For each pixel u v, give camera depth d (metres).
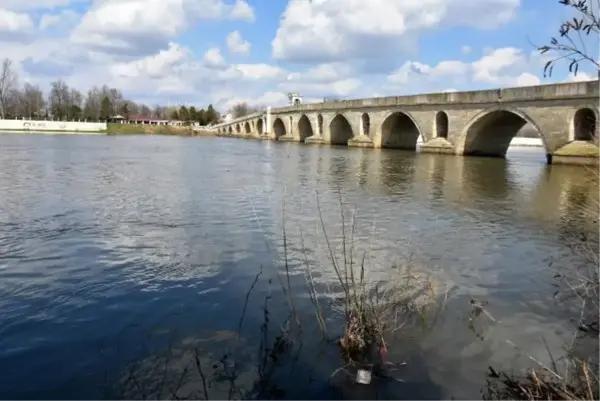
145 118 174.88
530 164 39.25
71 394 5.33
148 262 9.98
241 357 6.18
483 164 38.44
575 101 35.69
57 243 11.25
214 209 15.88
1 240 11.39
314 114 81.69
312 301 8.02
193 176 25.92
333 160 40.44
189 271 9.47
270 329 6.98
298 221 14.29
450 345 6.68
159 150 51.22
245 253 10.77
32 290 8.33
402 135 64.06
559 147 37.19
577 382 5.59
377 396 5.47
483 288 9.02
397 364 6.14
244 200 17.88
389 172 30.33
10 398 5.25
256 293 8.38
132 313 7.46
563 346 6.74
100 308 7.62
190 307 7.72
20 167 28.12
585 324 7.47
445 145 50.00
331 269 9.76
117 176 24.89
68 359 6.05
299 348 6.43
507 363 6.26
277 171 29.92
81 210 15.19
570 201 19.69
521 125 47.38
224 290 8.49
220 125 152.38
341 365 6.05
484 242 12.50
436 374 5.95
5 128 102.50
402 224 14.43
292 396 5.40
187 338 6.66
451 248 11.80
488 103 43.97
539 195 21.28
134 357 6.13
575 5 3.67
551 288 9.07
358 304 7.18
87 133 109.06
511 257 11.16
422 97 53.41
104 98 145.25
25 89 134.62
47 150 44.66
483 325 7.33
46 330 6.84
